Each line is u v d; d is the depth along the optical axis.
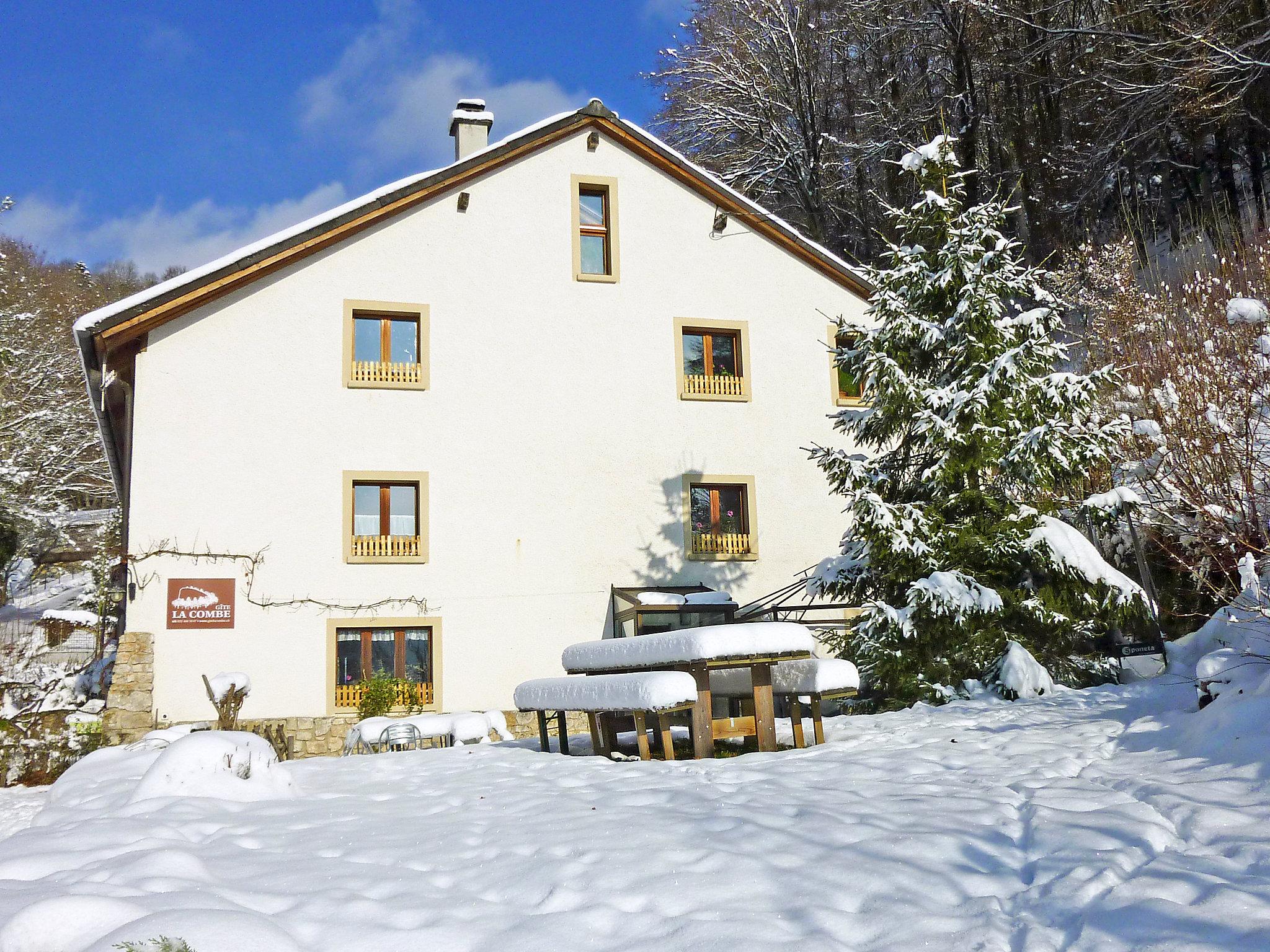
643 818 5.35
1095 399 12.19
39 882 4.34
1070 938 3.53
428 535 16.91
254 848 5.18
